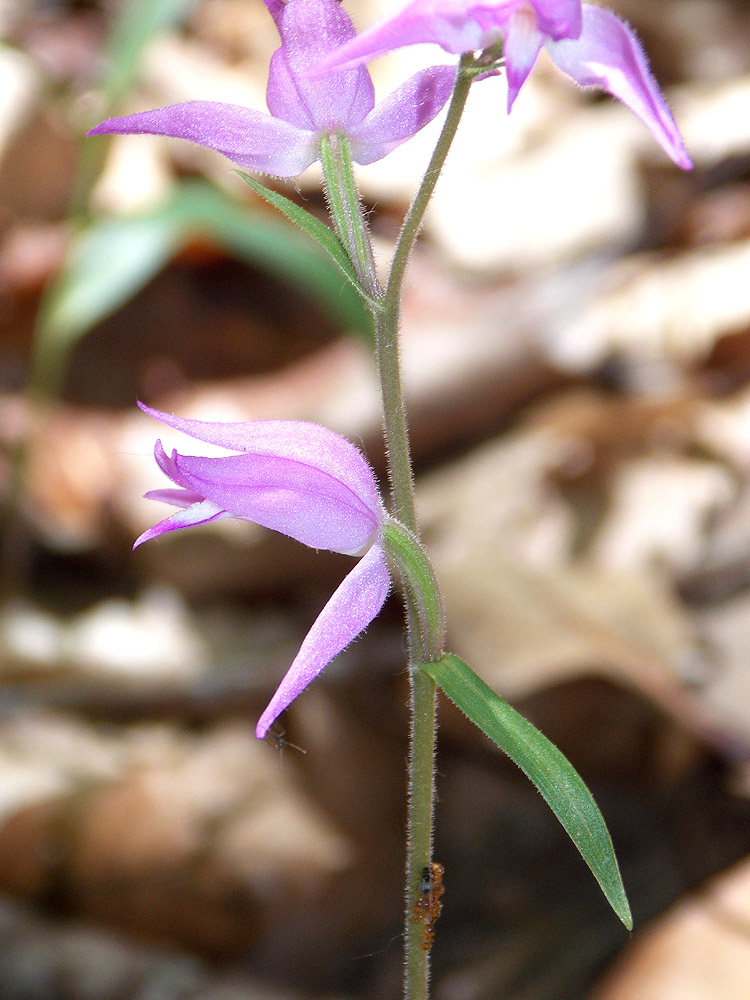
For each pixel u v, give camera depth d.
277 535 0.37
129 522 0.39
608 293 0.46
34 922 0.29
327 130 0.20
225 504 0.19
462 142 0.55
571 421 0.40
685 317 0.44
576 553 0.37
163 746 0.32
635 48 0.18
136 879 0.29
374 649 0.33
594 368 0.42
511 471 0.39
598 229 0.49
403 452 0.20
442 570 0.32
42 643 0.36
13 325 0.48
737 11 0.64
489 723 0.20
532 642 0.30
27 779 0.30
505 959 0.28
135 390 0.45
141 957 0.28
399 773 0.31
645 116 0.18
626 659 0.30
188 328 0.46
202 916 0.29
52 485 0.41
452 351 0.42
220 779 0.31
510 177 0.53
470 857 0.30
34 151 0.50
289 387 0.44
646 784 0.31
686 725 0.30
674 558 0.36
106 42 0.60
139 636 0.36
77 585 0.39
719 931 0.25
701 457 0.39
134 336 0.46
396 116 0.20
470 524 0.38
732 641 0.32
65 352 0.42
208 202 0.34
